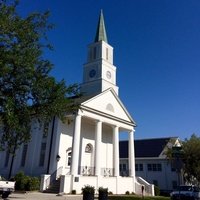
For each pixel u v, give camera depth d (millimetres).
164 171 43250
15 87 12805
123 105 32781
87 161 29766
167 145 45344
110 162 33562
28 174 27078
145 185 31297
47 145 26922
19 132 13789
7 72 11805
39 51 13633
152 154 45969
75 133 24156
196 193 22312
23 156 29109
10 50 12195
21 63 12289
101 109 28844
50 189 22156
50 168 24859
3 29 11859
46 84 13734
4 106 12227
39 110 13945
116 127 30875
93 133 31734
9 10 12438
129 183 30250
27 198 16203
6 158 31094
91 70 43438
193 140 37000
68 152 27188
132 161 32094
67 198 17641
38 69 13914
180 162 12227
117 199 19188
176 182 41375
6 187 16062
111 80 43438
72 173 22859
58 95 14094
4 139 14234
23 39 12703
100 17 49031
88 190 14992
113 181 27656
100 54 43562
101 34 46844
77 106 16688
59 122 26828
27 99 13570
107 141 34156
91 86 41938
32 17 13570
